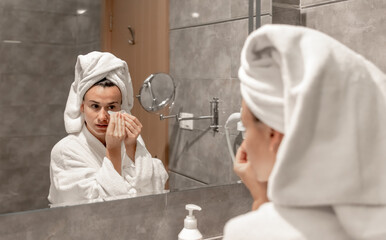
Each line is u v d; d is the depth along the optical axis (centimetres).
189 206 103
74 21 100
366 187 45
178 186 116
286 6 139
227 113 125
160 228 113
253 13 127
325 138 45
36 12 95
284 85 47
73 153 100
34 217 96
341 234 46
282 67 48
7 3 92
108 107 104
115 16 105
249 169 69
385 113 47
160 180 113
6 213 93
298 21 143
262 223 49
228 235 52
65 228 100
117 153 106
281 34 48
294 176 45
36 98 96
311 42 48
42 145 97
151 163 111
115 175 106
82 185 101
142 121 110
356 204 45
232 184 125
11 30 93
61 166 99
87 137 102
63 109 99
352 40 127
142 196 109
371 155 46
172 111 115
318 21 137
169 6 113
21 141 95
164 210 113
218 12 121
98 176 103
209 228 122
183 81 117
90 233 103
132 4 107
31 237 96
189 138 118
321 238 45
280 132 51
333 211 48
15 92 94
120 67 106
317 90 44
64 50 99
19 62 94
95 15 102
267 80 51
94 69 102
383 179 46
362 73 48
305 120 44
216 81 122
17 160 95
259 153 56
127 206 107
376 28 120
